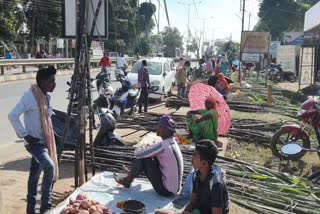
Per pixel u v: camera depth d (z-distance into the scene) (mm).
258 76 30219
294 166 7875
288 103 15969
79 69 5457
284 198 5508
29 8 45812
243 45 26422
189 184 4996
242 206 5270
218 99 8352
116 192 5223
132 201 4695
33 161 4734
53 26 46781
